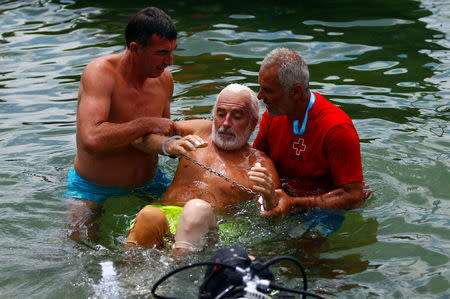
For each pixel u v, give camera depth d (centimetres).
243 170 677
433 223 642
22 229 639
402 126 903
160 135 676
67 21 1445
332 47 1245
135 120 664
